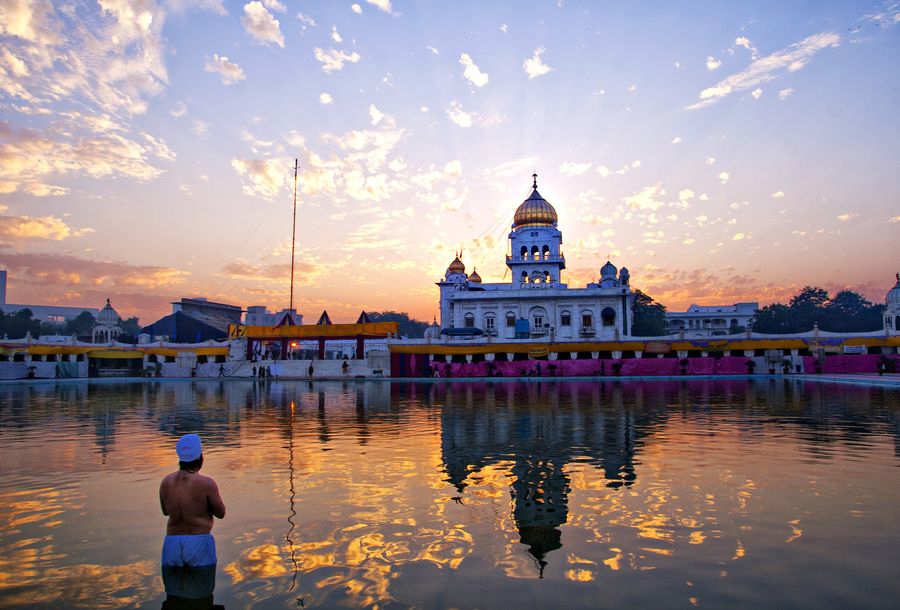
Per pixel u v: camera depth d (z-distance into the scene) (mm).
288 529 7004
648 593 5105
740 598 4992
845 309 109938
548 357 50688
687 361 48469
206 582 5449
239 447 13141
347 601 5004
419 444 13461
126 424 17906
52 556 6246
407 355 52219
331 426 17109
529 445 13148
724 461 11008
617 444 13148
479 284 69625
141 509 8078
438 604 4922
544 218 67750
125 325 134250
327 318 56906
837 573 5516
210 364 55969
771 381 40656
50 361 53312
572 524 7102
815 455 11562
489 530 6914
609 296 60469
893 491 8625
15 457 12117
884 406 21375
